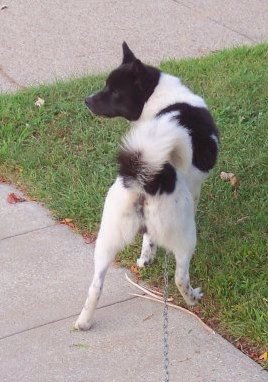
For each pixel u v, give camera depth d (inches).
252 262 127.0
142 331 117.5
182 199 111.6
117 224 112.3
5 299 123.3
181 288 118.4
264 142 156.8
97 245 114.9
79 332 117.5
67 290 125.0
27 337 116.8
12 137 160.6
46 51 194.9
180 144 108.0
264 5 220.8
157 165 106.2
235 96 171.8
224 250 129.4
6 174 151.4
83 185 146.0
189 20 211.3
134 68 133.5
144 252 127.4
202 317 119.5
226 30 205.3
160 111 129.5
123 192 111.0
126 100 135.4
